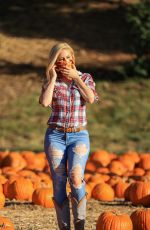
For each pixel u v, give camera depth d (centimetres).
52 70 1252
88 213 1736
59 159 1258
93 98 1259
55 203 1279
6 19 5503
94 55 4950
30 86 4544
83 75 1286
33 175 2158
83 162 1249
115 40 5128
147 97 4350
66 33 5253
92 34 5216
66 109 1258
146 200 1877
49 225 1548
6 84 4578
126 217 1441
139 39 4503
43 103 1246
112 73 4678
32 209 1783
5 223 1377
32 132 3922
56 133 1262
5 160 2603
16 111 4200
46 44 5144
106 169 2412
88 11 5541
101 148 3653
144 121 4075
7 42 5175
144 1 4450
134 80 4547
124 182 2092
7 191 1950
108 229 1416
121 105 4256
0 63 4891
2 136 3853
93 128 3988
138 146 3697
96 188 1989
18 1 5797
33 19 5472
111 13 5494
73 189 1245
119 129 3981
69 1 5712
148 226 1455
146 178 2181
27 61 4922
